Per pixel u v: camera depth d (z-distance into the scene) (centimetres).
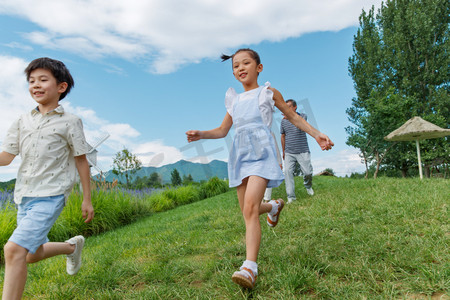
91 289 240
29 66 216
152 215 905
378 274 205
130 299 213
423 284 184
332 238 290
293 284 198
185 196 1278
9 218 555
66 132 215
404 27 2120
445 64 1980
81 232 673
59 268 298
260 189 210
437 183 540
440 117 1833
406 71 2064
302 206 479
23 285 178
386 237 271
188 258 297
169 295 211
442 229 274
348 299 175
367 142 1869
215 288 217
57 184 206
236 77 251
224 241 336
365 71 2166
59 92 222
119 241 455
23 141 212
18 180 209
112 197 827
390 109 1773
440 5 2072
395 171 2170
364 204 407
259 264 242
